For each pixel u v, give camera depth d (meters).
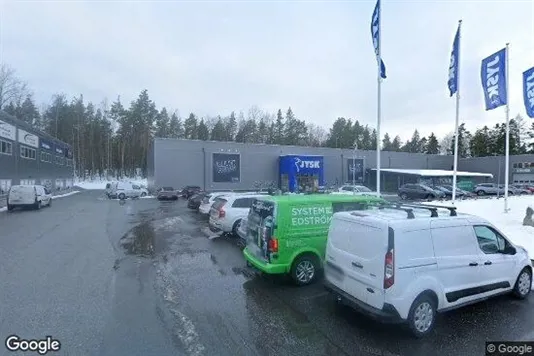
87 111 78.25
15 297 6.16
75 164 74.69
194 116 83.88
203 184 42.69
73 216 19.56
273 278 7.53
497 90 17.11
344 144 94.25
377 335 4.89
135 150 76.81
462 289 5.38
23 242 11.41
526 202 26.20
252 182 45.66
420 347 4.57
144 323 5.16
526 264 6.42
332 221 6.05
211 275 7.75
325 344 4.62
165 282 7.20
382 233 4.91
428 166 62.47
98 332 4.84
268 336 4.82
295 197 7.46
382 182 54.09
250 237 7.92
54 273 7.73
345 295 5.43
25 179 35.62
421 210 6.01
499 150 79.19
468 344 4.66
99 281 7.17
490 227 6.00
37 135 39.66
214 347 4.49
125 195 37.06
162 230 14.22
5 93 55.38
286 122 86.62
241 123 88.44
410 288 4.79
